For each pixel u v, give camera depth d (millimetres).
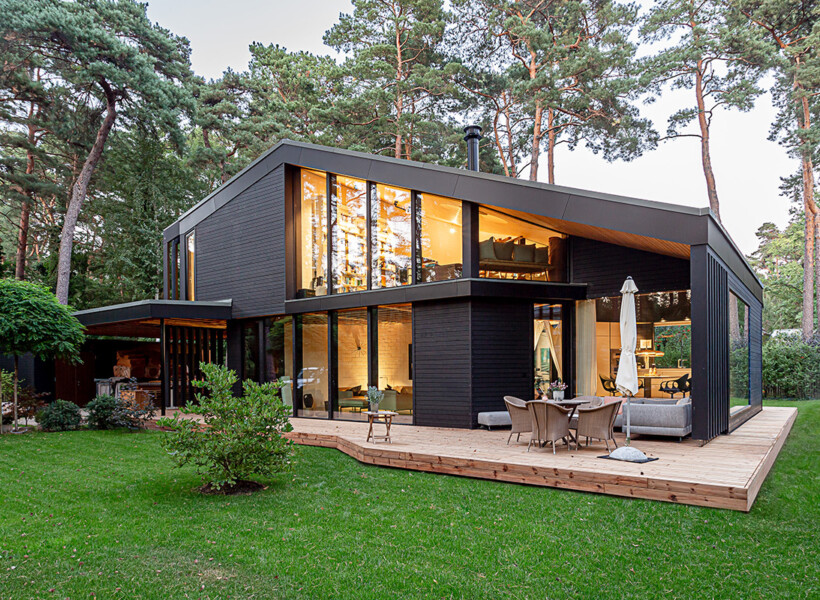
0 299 11266
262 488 7133
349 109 24828
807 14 22406
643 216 8508
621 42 23797
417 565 4555
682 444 8477
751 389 12969
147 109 21672
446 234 11602
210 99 29828
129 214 26828
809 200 24578
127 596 4012
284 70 30406
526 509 6000
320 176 13906
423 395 11688
